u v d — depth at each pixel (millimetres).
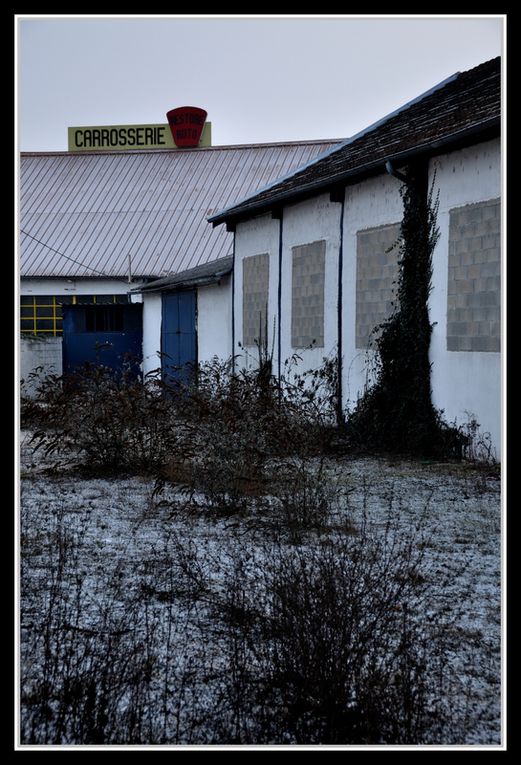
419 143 12625
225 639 4762
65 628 4781
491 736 3818
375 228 14406
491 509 8594
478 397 11836
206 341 22891
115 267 32969
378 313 14352
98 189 38219
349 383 15242
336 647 4133
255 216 19562
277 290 18422
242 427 8883
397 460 12156
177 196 37156
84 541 7266
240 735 3801
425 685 4145
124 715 3883
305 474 8688
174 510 8273
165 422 11148
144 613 5277
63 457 12492
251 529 7469
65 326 26938
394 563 6035
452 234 12359
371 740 3775
